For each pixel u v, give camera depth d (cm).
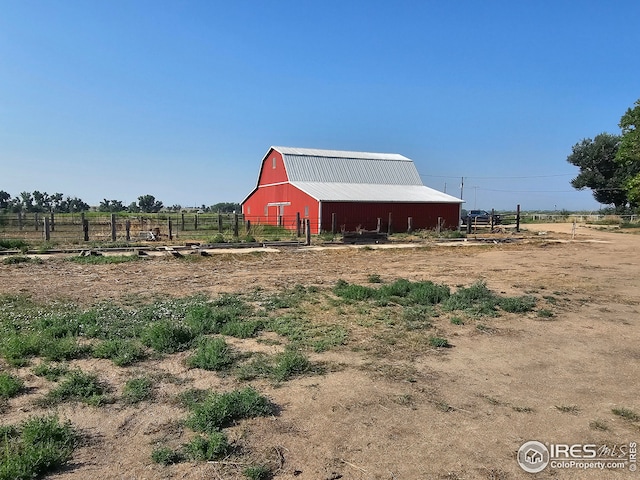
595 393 549
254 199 4406
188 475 367
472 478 372
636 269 1634
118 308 887
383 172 4309
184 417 464
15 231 3095
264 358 636
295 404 499
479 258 1961
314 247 2298
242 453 400
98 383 538
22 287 1127
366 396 524
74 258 1681
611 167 6962
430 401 516
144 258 1742
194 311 813
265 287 1178
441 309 952
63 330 717
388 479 369
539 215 6338
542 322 875
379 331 782
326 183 3838
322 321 835
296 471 376
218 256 1858
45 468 368
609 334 803
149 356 636
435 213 3781
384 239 2692
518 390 554
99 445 409
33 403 486
